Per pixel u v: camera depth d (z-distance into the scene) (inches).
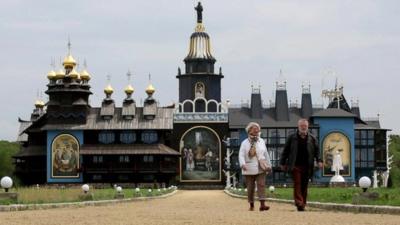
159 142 5615.2
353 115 5600.4
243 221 1007.0
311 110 5895.7
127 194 2886.3
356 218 1077.1
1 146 6712.6
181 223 978.1
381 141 5762.8
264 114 5826.8
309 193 2388.0
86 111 5620.1
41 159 5679.1
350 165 5595.5
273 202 2089.1
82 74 5698.8
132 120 5644.7
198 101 6151.6
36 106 6707.7
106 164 5526.6
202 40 6378.0
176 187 5334.6
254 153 1317.7
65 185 5378.9
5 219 1094.4
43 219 1092.5
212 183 5684.1
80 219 1088.2
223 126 5718.5
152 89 5733.3
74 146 5541.3
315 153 1307.8
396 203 1344.7
